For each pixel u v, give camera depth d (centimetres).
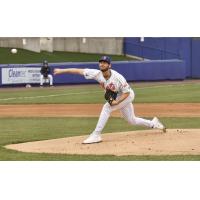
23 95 9069
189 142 3772
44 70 11681
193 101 7619
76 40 15688
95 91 9919
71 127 4928
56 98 8381
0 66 11419
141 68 12838
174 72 13350
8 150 3625
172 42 14525
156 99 7988
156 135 4066
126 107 3881
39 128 4853
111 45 15938
